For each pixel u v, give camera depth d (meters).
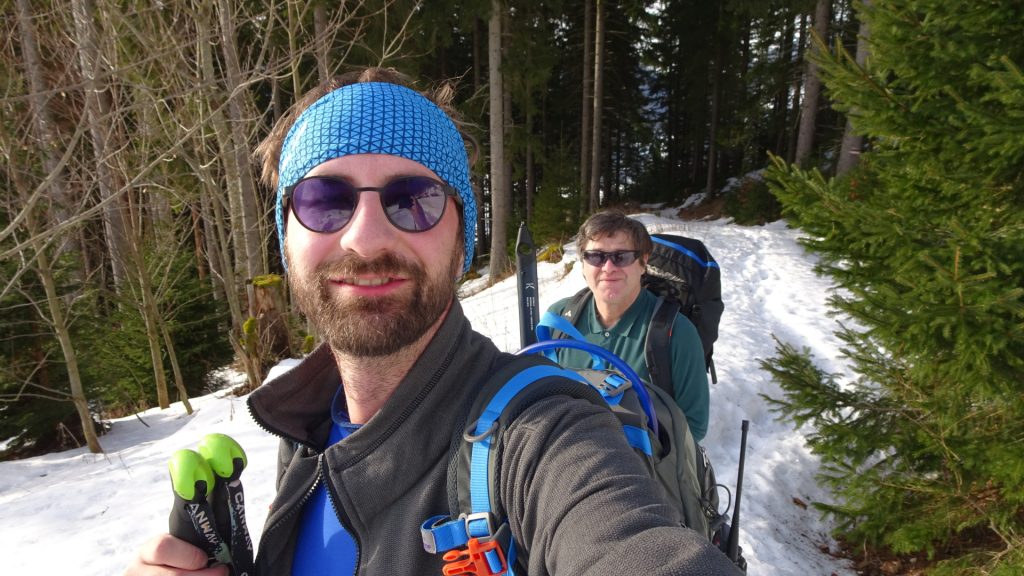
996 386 2.24
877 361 3.25
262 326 7.73
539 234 16.81
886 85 2.46
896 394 3.24
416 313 0.83
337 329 0.84
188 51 7.64
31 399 7.11
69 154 4.59
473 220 1.01
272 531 0.91
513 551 0.72
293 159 0.91
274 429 0.96
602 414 0.80
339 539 0.87
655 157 29.31
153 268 9.22
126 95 6.64
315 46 7.69
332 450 0.86
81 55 5.80
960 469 3.02
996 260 2.04
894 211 2.53
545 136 23.73
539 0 14.88
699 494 1.57
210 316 9.57
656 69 27.80
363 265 0.82
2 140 5.67
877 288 2.52
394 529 0.79
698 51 22.34
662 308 2.30
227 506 0.83
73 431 7.33
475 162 1.22
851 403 3.37
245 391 7.63
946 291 2.18
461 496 0.76
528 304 1.74
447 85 1.20
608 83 22.36
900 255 2.33
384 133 0.87
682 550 0.60
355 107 0.89
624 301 2.34
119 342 9.29
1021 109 2.00
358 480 0.82
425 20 11.63
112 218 8.88
